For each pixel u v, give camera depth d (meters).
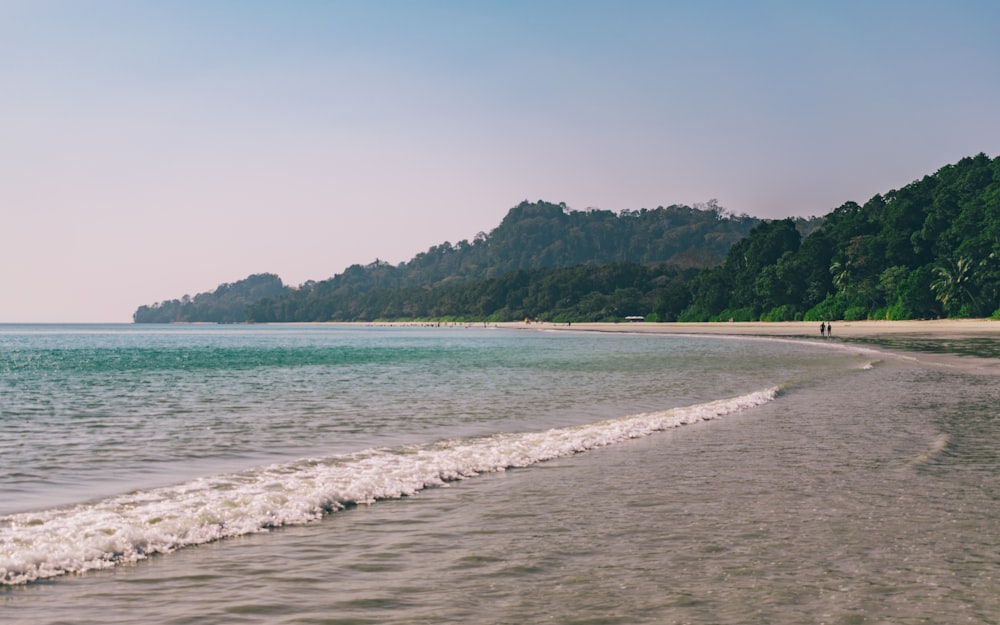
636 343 110.81
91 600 8.78
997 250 132.50
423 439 21.91
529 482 15.56
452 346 108.12
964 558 10.18
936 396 31.34
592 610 8.38
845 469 16.47
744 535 11.37
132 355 86.44
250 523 12.13
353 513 13.00
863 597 8.73
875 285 155.00
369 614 8.34
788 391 33.91
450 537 11.44
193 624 8.07
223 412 28.80
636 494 14.31
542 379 44.41
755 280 189.88
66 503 14.02
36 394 36.91
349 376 47.88
